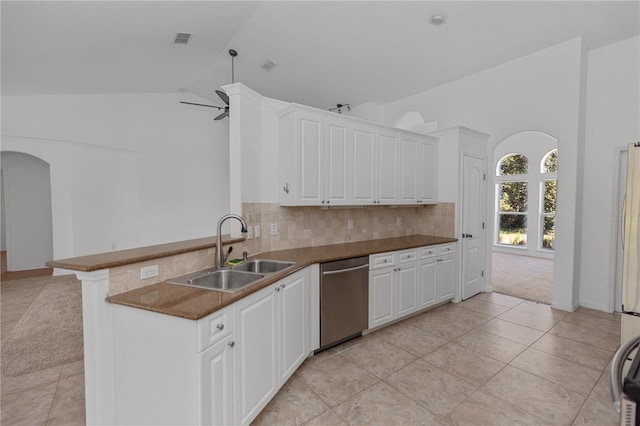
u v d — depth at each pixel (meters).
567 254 3.73
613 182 3.61
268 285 1.96
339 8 3.21
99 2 2.84
